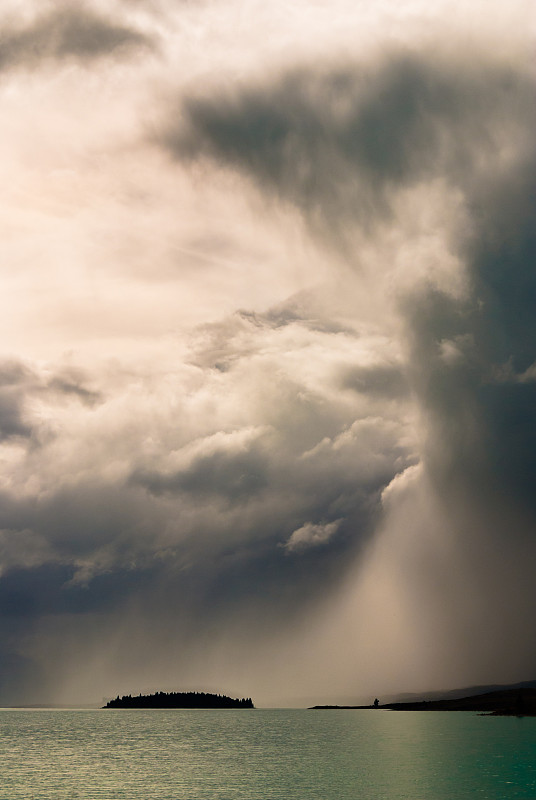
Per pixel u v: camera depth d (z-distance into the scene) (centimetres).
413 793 11006
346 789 11625
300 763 15312
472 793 10869
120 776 13975
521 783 11662
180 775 13962
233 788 12138
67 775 14212
